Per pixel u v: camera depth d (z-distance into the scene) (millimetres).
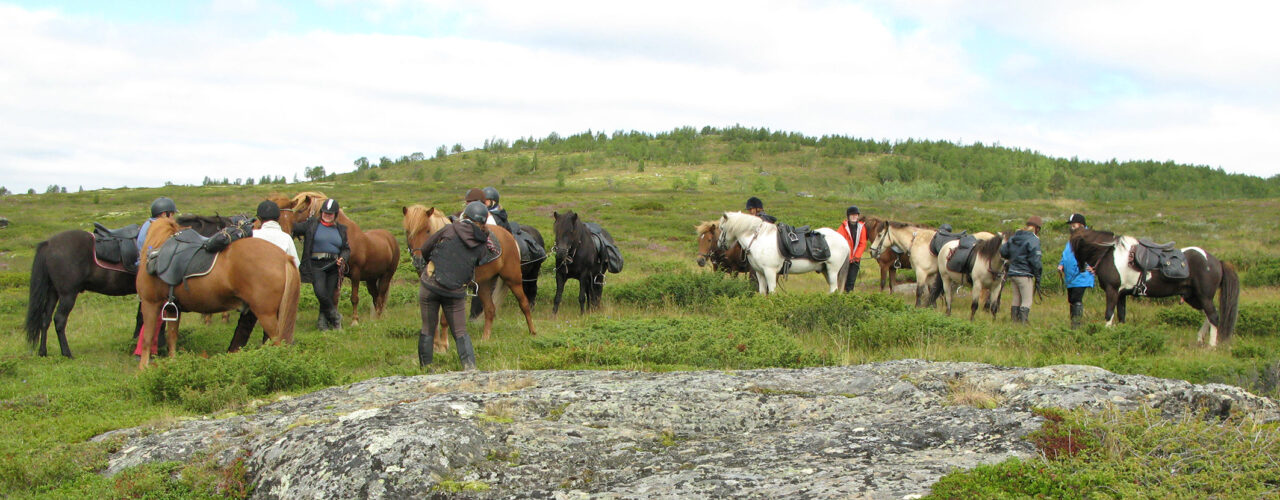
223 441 4770
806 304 11266
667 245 28203
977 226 34281
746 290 13633
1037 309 14062
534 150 193625
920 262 14508
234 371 6996
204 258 8203
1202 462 3707
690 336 9445
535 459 4152
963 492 3383
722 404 5266
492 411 4918
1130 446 3830
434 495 3662
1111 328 10031
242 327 8953
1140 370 8156
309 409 5594
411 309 13375
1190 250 11164
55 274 9391
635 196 57656
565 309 13281
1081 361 8445
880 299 11742
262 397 6777
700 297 13281
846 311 10945
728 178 137500
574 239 12164
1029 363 8477
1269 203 48625
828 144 185625
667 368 7781
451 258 7934
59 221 38125
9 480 4594
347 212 40375
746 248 13484
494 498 3637
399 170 161875
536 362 8180
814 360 8484
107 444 5008
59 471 4602
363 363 8969
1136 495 3346
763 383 5828
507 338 10297
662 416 5035
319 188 67125
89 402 6855
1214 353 9773
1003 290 16922
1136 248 11289
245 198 55000
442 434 4102
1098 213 42500
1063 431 4047
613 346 8711
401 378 6535
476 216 8102
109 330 11367
